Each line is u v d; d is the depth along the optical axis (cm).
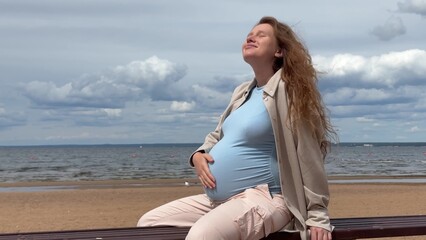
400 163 7362
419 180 3500
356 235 350
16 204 1822
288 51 347
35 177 4162
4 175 4509
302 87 334
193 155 372
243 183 343
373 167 6144
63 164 7100
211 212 315
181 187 2744
